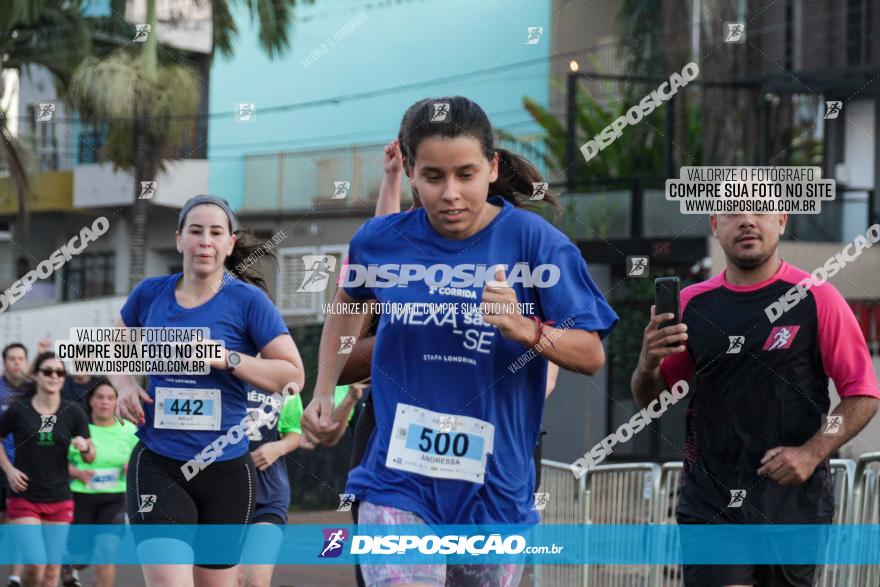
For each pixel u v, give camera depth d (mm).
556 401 14930
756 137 17844
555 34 20828
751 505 4754
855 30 17203
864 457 5551
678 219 17000
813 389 4762
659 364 4805
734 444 4777
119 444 8719
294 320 17547
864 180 17672
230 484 5344
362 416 4840
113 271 22438
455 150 3648
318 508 14852
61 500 8336
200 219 5352
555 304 3807
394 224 3951
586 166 18750
